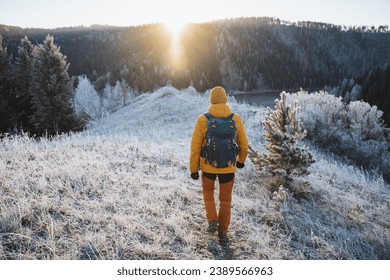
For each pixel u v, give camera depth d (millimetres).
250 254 3688
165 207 4449
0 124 31703
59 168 5184
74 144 7797
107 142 8336
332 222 4863
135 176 5461
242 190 5527
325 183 6723
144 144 8539
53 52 31688
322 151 14930
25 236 3125
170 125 21688
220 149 3682
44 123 31562
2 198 3848
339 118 17922
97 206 4094
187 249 3520
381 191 6969
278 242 3992
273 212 4812
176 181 5547
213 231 3758
